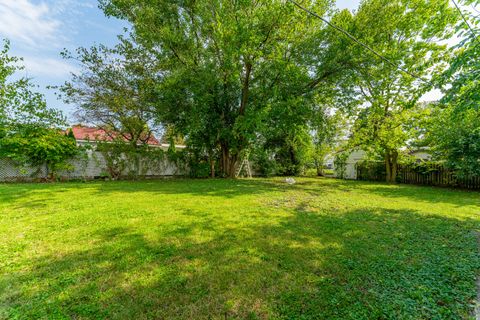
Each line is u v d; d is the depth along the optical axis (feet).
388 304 6.26
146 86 42.57
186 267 8.07
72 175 36.04
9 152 30.53
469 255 9.50
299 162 59.47
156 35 35.58
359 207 18.53
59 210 15.48
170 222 13.19
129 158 40.16
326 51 33.83
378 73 33.24
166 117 38.99
